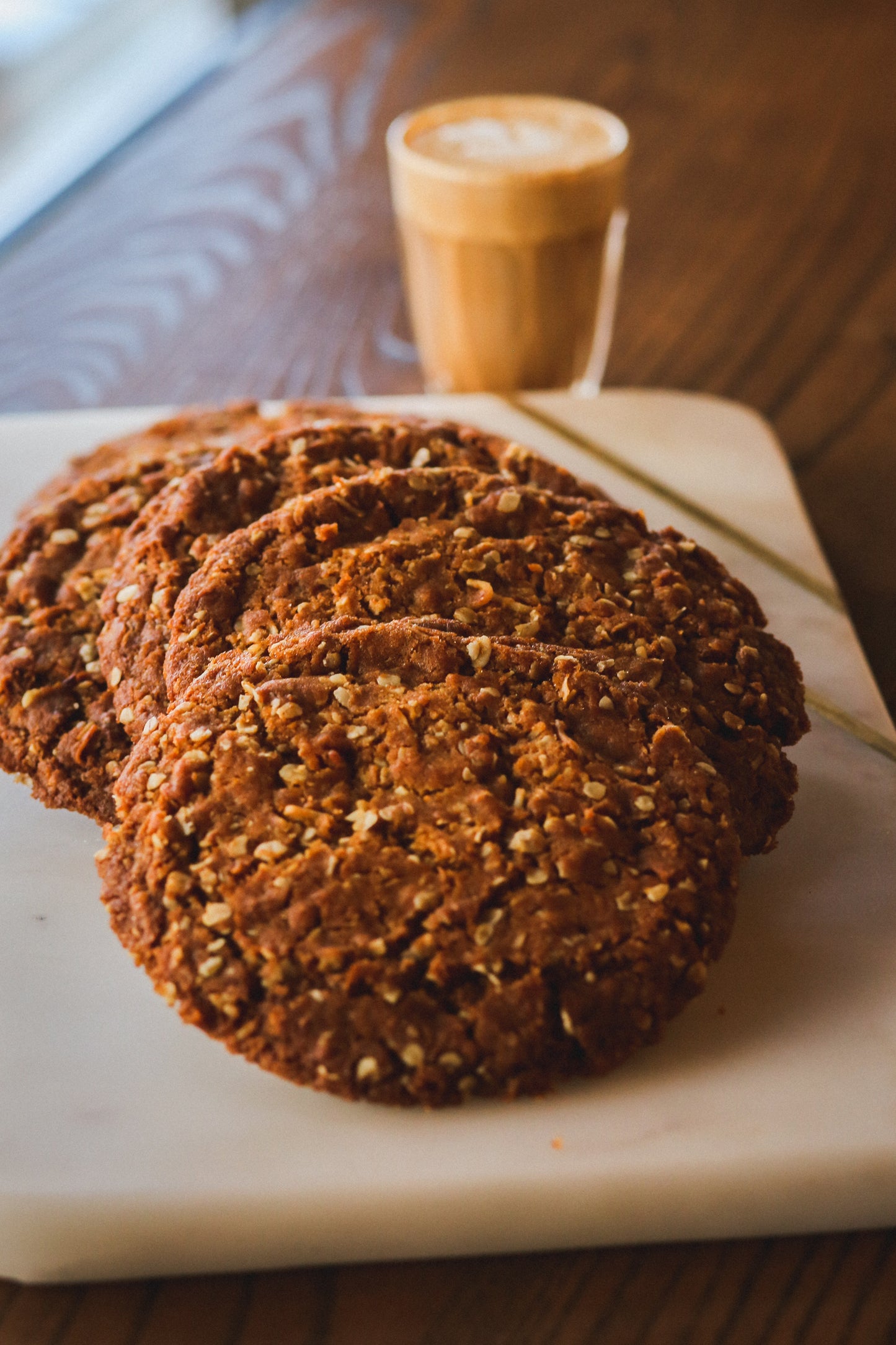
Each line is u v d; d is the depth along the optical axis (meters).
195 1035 0.35
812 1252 0.33
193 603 0.38
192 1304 0.32
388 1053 0.33
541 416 0.50
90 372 0.56
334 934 0.34
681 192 0.66
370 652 0.36
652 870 0.34
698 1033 0.35
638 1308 0.32
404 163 0.51
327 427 0.41
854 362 0.57
